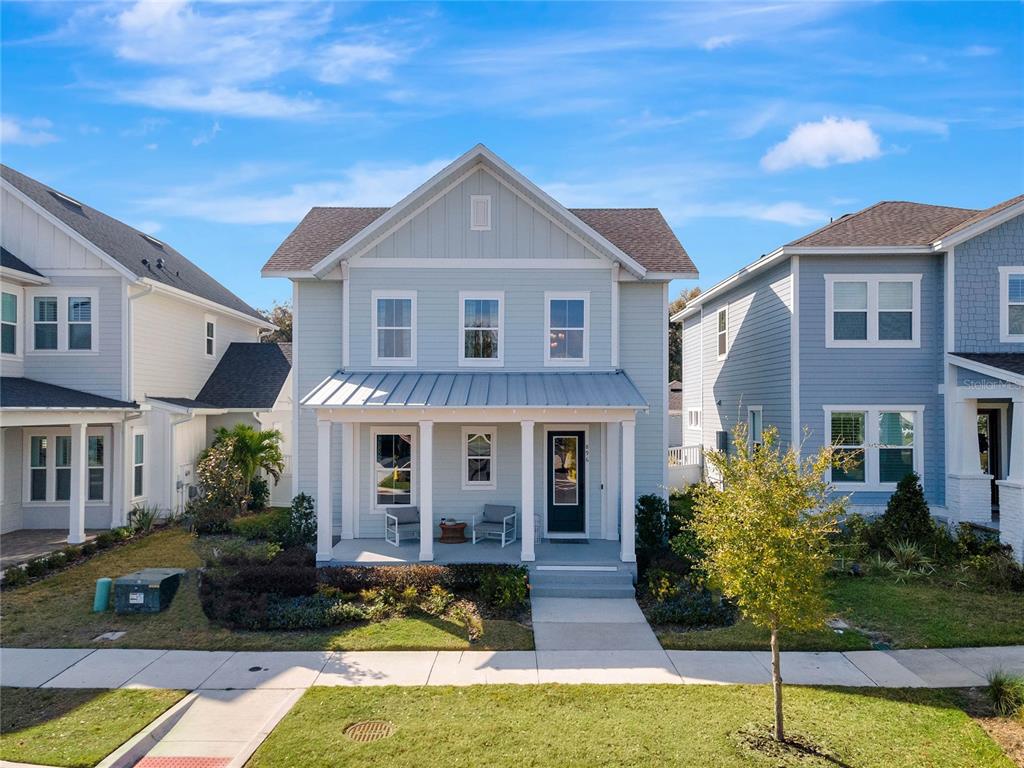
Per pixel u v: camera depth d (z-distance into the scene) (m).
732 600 10.69
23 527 17.00
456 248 15.19
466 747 6.48
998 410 17.02
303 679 8.27
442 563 12.45
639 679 8.23
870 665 8.63
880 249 15.80
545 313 15.18
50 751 6.51
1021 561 12.69
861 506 15.93
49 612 10.87
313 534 14.70
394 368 15.19
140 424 17.72
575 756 6.30
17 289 16.66
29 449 17.11
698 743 6.53
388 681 8.18
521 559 12.66
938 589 11.60
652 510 14.12
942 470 15.88
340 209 19.27
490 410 12.83
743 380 19.86
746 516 6.65
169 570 11.64
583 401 13.00
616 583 12.16
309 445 15.44
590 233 14.68
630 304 15.55
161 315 18.91
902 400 16.08
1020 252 15.58
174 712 7.35
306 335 15.59
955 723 6.97
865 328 16.17
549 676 8.33
